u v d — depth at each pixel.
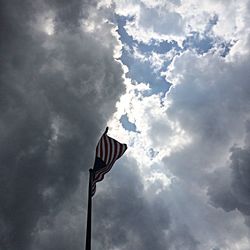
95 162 16.00
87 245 12.75
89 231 13.30
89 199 14.55
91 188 15.05
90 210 14.23
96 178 15.63
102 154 16.19
